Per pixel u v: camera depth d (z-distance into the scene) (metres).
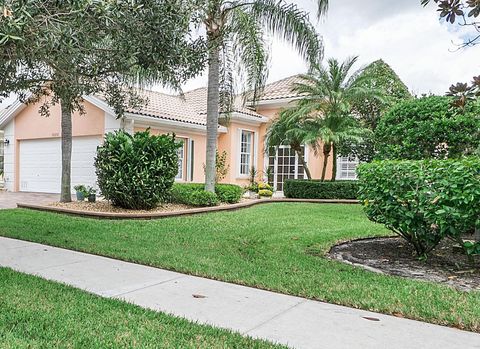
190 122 15.78
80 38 4.30
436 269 5.42
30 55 4.47
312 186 14.95
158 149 10.45
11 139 18.67
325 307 3.84
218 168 16.31
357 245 6.98
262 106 18.91
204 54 6.20
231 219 9.63
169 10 4.95
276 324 3.39
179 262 5.41
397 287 4.43
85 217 9.57
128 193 10.06
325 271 5.10
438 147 8.83
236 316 3.57
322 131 13.98
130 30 4.71
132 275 4.85
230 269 5.11
